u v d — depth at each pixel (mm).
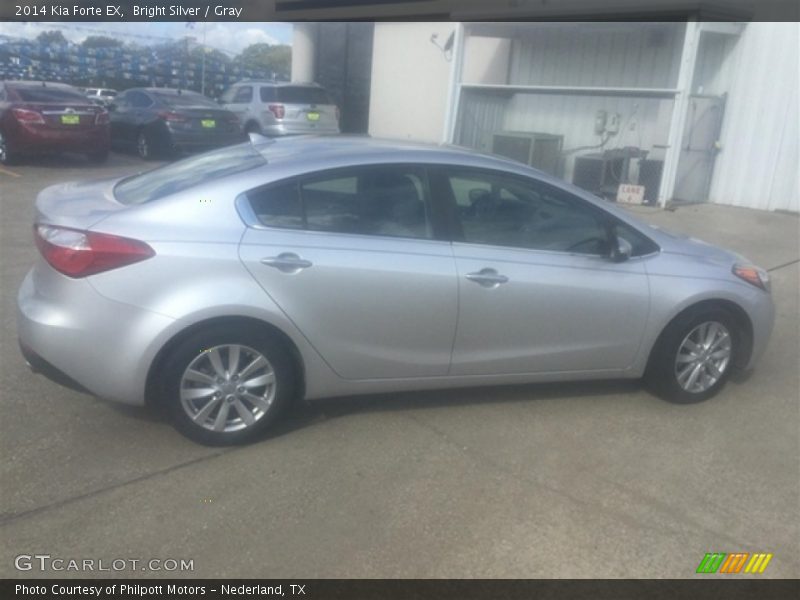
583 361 4809
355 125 19859
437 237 4430
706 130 12398
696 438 4641
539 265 4570
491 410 4867
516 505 3824
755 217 11695
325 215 4250
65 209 4148
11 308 6215
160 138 15281
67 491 3750
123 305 3881
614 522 3729
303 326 4168
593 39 13867
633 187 12445
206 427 4141
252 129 17062
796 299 7680
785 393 5383
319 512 3686
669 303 4832
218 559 3330
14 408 4551
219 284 3977
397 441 4410
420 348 4453
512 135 13695
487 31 14117
